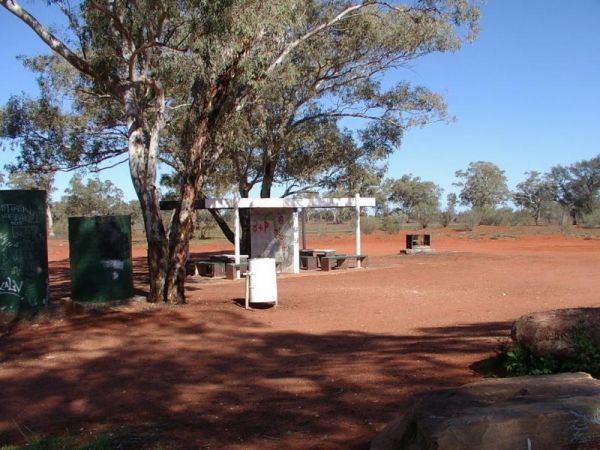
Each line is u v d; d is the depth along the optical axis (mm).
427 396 5031
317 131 24219
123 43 14766
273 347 10094
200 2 12398
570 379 5055
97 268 13656
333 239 50625
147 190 14320
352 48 21188
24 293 12477
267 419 6355
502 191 90562
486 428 3977
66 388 7898
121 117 22734
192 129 14922
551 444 3863
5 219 12391
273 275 14031
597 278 19609
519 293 16250
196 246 46125
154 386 7879
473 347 9297
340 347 9891
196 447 5578
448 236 51500
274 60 15695
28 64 21906
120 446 5609
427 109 23578
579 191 73062
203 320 12445
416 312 13398
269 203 22750
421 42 20938
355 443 5488
